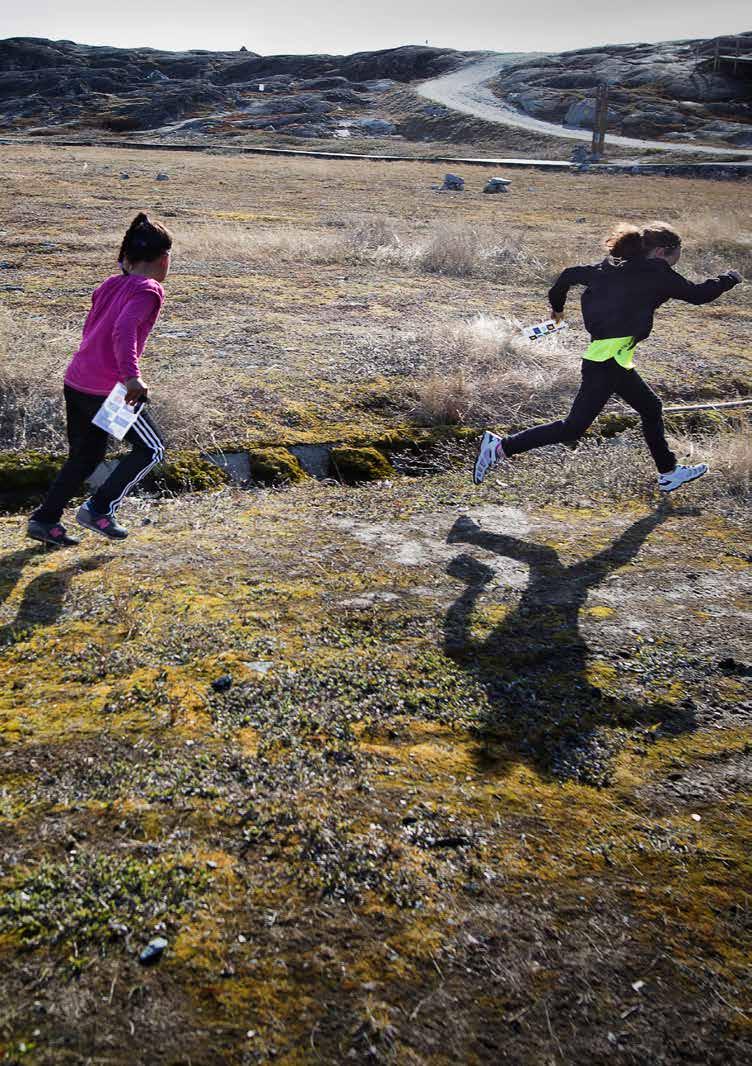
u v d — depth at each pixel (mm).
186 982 1944
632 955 2127
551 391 6719
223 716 2844
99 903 2105
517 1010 1967
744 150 51438
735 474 5297
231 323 8234
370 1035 1871
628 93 68375
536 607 3754
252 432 5566
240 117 73875
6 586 3598
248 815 2422
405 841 2393
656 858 2422
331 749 2730
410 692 3070
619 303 4469
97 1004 1880
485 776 2691
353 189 26188
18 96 92688
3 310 7695
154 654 3176
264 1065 1791
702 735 2969
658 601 3875
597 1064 1874
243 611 3533
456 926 2150
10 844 2262
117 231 14188
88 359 3717
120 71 95812
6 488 4727
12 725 2721
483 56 99250
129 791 2475
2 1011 1844
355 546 4273
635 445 5867
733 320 9852
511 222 18844
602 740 2908
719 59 71688
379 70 96938
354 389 6441
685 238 15078
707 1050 1926
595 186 32469
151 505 4648
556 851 2418
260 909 2139
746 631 3646
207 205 19297
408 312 9141
